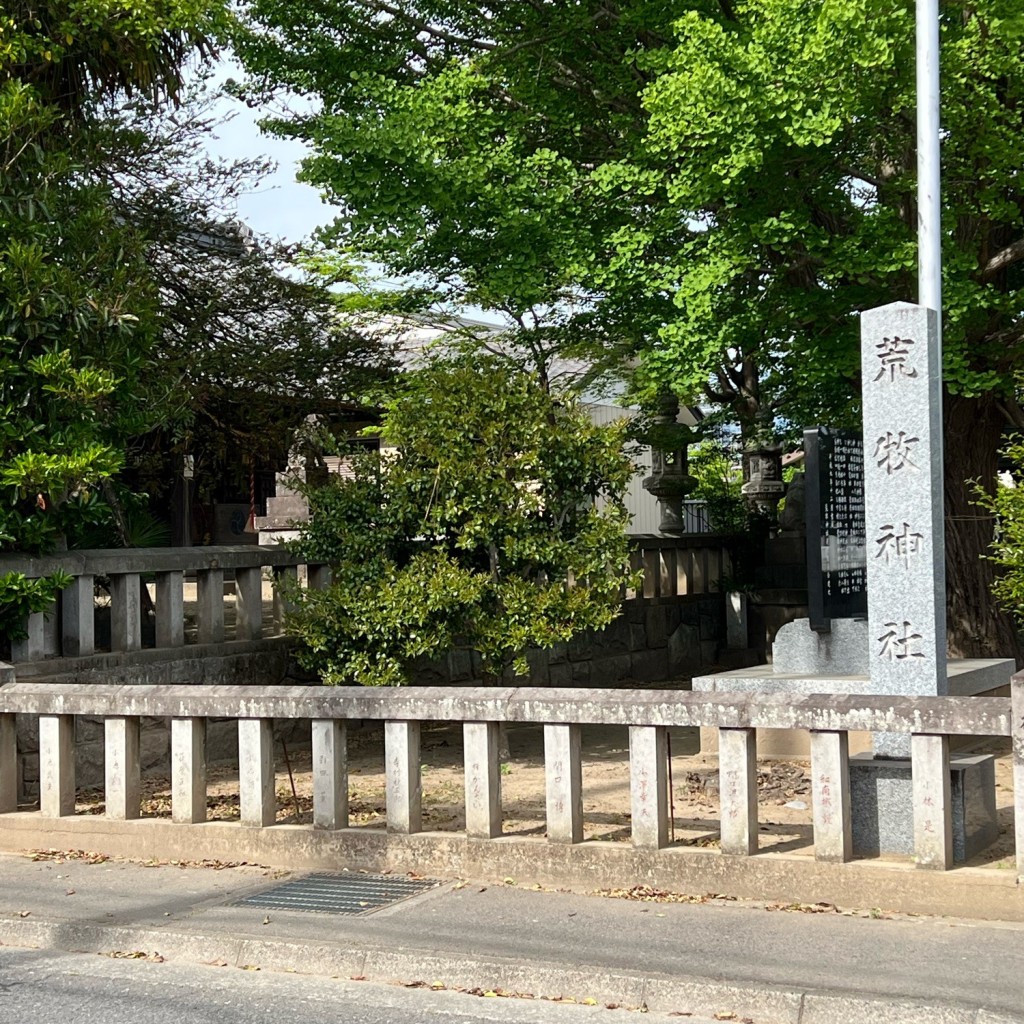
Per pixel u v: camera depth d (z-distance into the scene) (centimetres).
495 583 977
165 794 885
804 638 1009
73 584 920
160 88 1087
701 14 1177
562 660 1391
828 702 574
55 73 1015
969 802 614
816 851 577
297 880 651
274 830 686
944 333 1076
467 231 1171
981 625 1338
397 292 1332
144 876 671
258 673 1053
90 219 977
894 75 980
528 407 990
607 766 977
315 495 1012
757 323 1123
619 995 480
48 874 681
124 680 921
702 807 811
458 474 963
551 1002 486
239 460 1509
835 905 570
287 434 1413
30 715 853
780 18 963
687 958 500
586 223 1184
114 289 957
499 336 1419
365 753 1062
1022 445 1193
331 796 677
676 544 1611
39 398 913
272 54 1300
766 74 976
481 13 1351
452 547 1013
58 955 564
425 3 1330
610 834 715
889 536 675
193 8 981
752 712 588
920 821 559
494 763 650
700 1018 464
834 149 1070
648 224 1159
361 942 534
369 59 1301
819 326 1172
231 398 1388
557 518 999
